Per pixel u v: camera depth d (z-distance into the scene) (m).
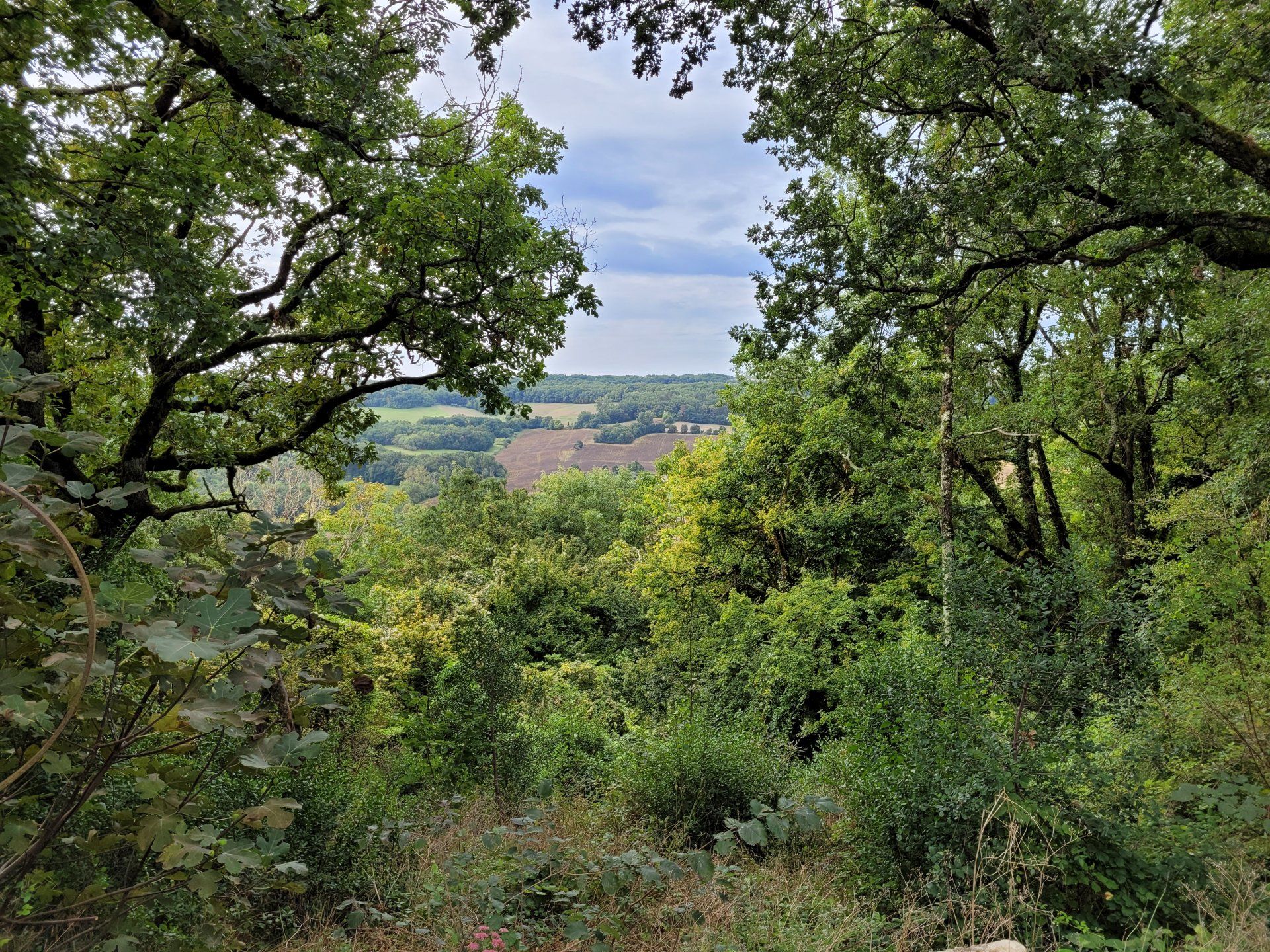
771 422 18.94
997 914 3.83
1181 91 6.57
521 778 8.31
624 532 31.53
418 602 15.12
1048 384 13.97
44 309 6.39
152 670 1.92
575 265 8.99
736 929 3.87
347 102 6.76
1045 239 8.34
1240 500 10.04
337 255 9.02
